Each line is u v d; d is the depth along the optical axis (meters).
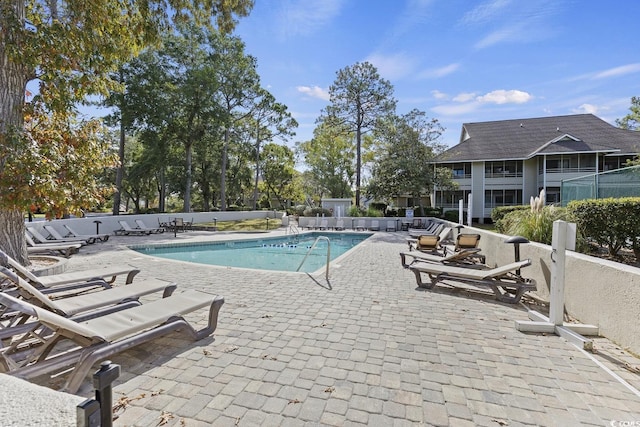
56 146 5.61
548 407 2.28
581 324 3.74
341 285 5.72
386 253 9.73
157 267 7.27
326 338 3.43
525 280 5.08
